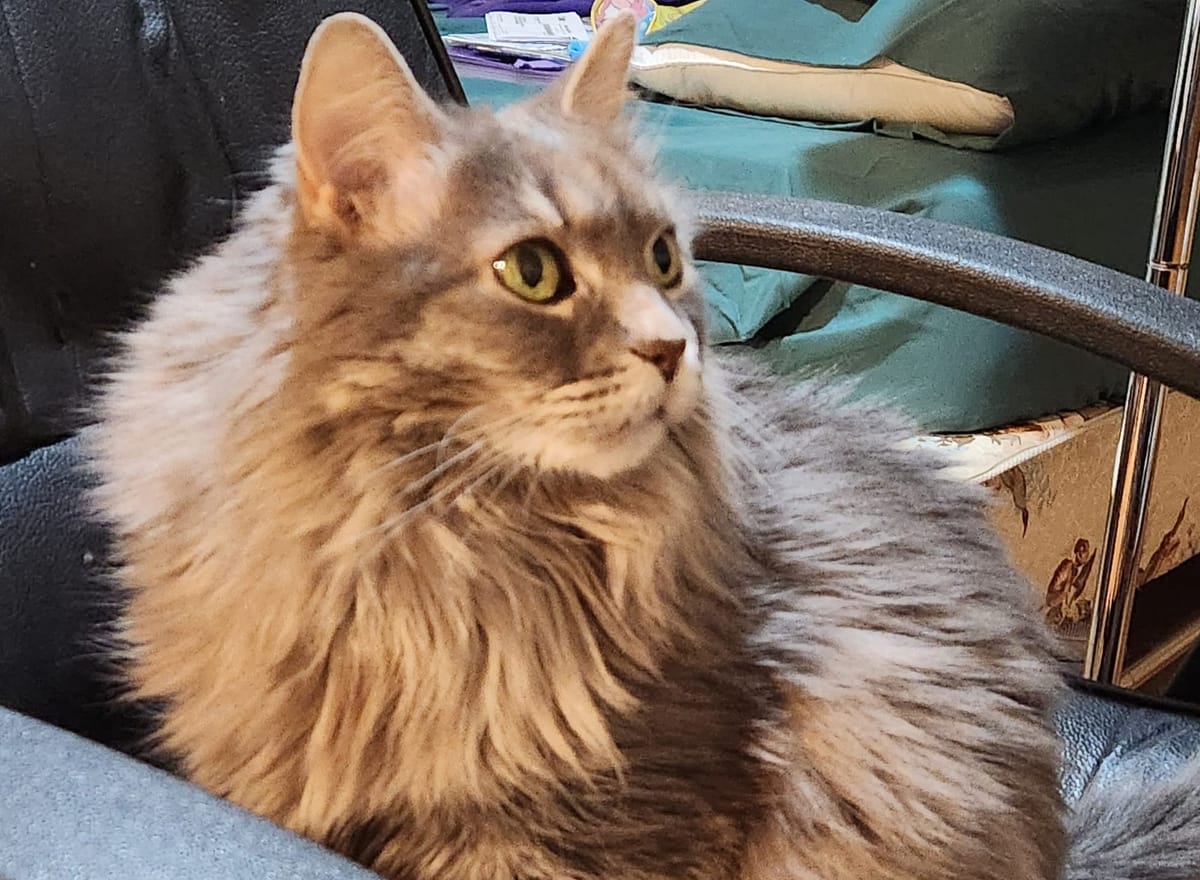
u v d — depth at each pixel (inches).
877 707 31.0
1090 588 72.5
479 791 26.9
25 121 32.3
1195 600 81.7
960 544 37.0
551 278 27.4
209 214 35.9
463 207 27.2
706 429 30.6
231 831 18.7
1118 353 33.2
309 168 26.6
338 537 26.4
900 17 68.2
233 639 27.6
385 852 27.6
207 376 28.7
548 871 27.3
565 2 104.7
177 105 35.5
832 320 63.3
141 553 29.6
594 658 28.4
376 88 27.1
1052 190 64.4
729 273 64.6
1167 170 46.3
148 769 20.3
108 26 34.2
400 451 26.5
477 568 27.3
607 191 28.6
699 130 73.0
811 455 36.7
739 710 29.4
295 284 26.7
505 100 65.7
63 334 33.5
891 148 65.9
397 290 26.4
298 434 26.3
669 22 87.9
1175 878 36.0
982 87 64.6
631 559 28.9
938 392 60.3
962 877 31.1
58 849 18.2
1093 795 39.0
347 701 27.2
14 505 32.4
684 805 28.1
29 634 31.9
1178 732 41.4
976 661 33.8
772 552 32.9
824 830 29.5
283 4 38.3
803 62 73.0
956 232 37.0
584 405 26.9
